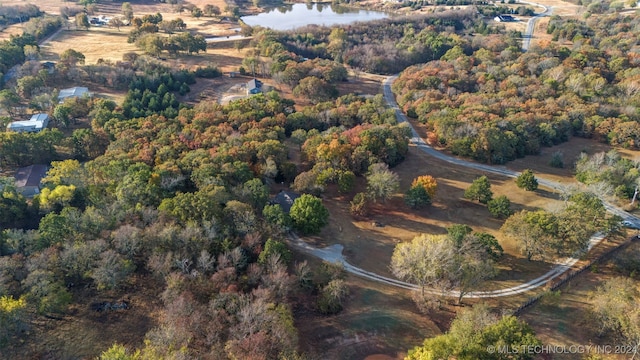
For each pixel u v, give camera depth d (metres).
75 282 73.62
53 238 77.44
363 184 118.88
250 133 123.25
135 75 176.75
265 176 112.00
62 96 156.75
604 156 129.12
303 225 93.75
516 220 93.44
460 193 118.88
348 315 76.25
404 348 70.62
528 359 58.22
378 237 101.06
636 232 102.19
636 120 149.50
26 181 108.06
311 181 108.75
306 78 178.25
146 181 95.00
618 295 72.81
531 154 139.62
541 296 81.31
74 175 102.31
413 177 125.94
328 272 82.94
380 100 165.50
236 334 61.41
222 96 179.38
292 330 65.50
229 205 87.19
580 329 74.00
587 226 90.12
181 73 185.38
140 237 77.19
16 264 70.00
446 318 78.19
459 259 80.00
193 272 71.31
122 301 71.19
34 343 62.81
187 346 59.44
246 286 73.62
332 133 130.12
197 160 105.12
